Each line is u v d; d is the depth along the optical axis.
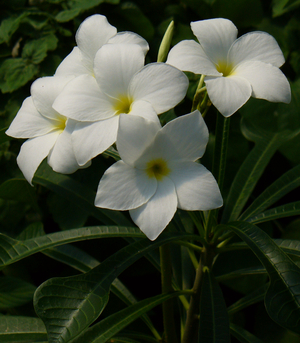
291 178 0.88
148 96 0.75
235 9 1.13
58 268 1.12
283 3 1.11
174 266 0.92
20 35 1.12
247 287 1.03
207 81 0.77
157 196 0.75
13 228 1.06
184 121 0.75
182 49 0.78
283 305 0.74
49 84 0.80
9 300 0.96
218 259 1.08
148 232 0.74
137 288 1.17
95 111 0.76
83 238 0.81
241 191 0.90
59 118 0.80
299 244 0.83
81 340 0.78
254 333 1.05
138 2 1.20
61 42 1.12
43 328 0.83
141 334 0.87
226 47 0.80
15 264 1.09
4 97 1.11
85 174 1.05
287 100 0.77
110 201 0.75
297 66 1.11
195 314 0.86
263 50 0.79
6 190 0.88
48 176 0.91
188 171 0.76
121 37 0.79
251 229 0.78
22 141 1.08
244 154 1.13
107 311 1.05
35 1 1.14
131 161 0.75
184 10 1.21
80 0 1.12
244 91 0.76
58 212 1.03
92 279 0.76
